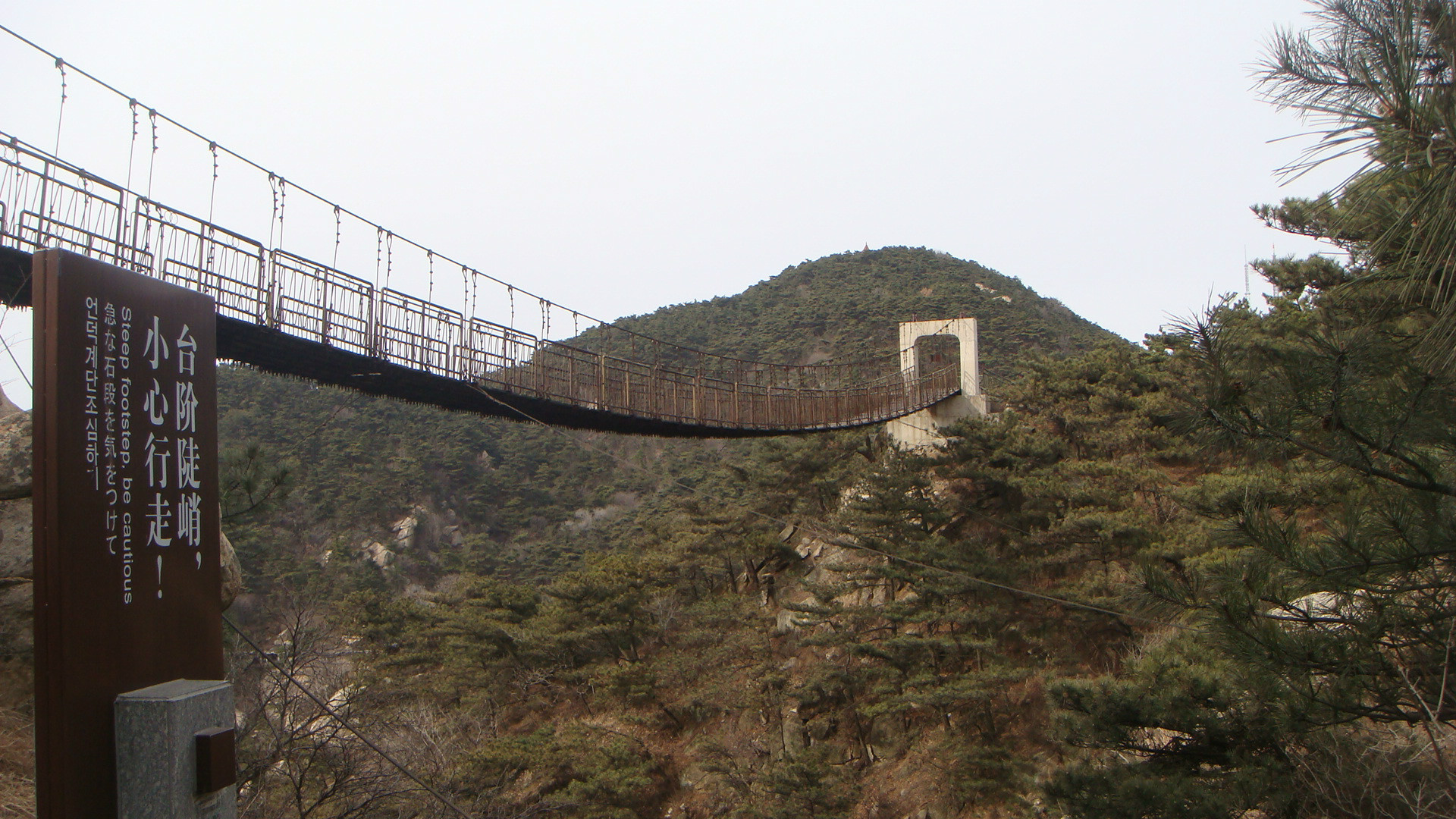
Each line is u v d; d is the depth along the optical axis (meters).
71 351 3.44
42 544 3.31
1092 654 16.97
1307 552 4.53
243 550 29.17
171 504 3.87
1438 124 3.01
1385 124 3.14
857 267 81.25
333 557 36.19
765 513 27.72
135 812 3.38
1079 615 16.08
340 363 8.81
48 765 3.23
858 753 19.45
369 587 32.25
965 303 65.81
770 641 22.67
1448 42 3.03
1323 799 5.70
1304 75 3.26
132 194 6.73
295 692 8.55
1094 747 6.88
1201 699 6.48
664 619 24.25
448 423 53.62
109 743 3.42
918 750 18.34
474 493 48.56
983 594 17.41
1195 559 11.63
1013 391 27.70
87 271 3.54
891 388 26.00
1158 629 12.31
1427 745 5.79
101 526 3.49
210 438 4.15
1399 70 3.04
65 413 3.39
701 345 64.75
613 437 56.75
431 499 46.12
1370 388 4.12
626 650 24.08
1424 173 3.25
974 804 15.94
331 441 45.75
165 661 3.74
